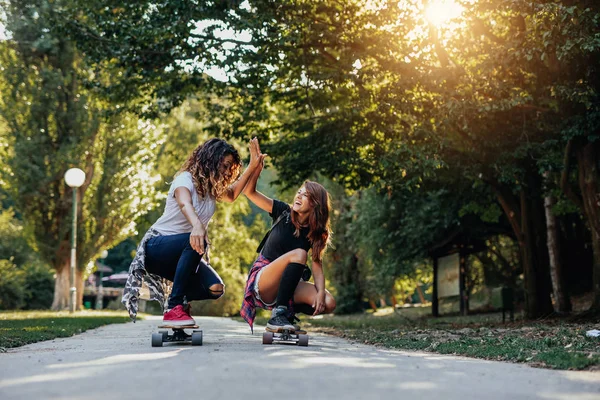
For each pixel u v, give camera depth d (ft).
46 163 96.07
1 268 124.57
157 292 19.06
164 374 11.21
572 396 10.18
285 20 46.11
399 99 43.34
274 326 18.95
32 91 94.63
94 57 50.03
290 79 52.95
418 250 92.07
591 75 39.96
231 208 136.05
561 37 35.96
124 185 99.91
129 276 18.38
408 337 29.89
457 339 27.58
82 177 75.92
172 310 17.97
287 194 108.17
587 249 86.58
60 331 31.17
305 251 19.27
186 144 121.19
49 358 15.01
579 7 37.22
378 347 23.91
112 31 48.78
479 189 64.23
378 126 48.47
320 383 10.41
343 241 122.11
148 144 101.45
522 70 41.98
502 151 44.16
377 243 96.84
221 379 10.59
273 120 57.93
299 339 19.17
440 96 42.42
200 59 46.47
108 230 101.09
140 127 99.66
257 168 20.01
